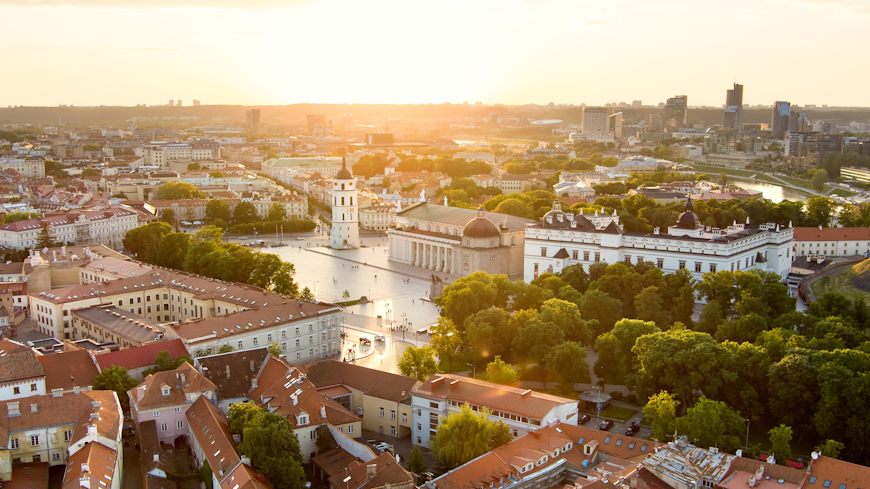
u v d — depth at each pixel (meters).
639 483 160.50
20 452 177.12
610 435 186.50
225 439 177.62
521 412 193.50
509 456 176.88
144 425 194.38
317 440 192.50
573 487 160.62
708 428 186.50
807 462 188.88
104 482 159.12
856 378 191.38
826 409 192.50
